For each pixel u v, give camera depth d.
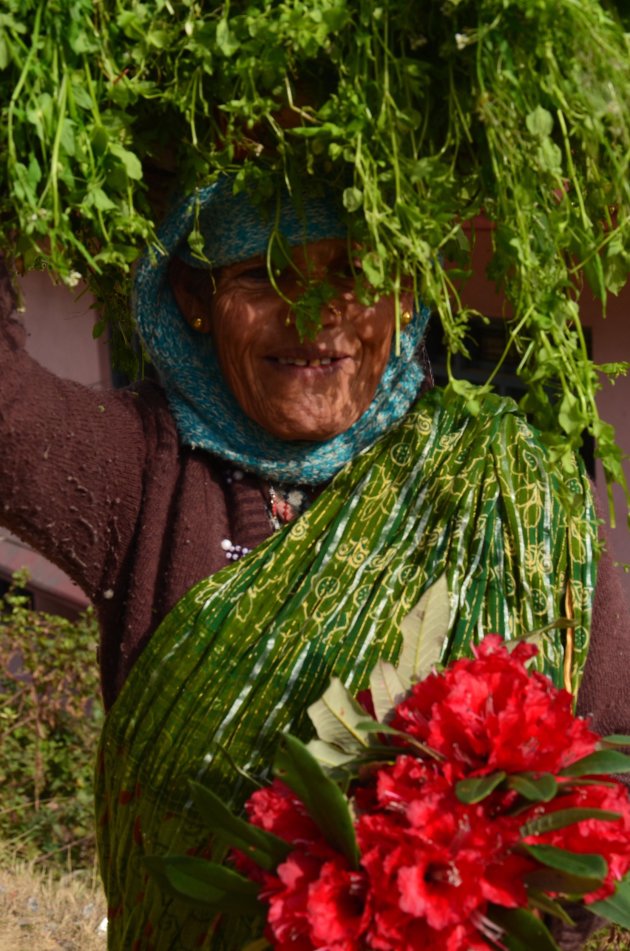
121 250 1.47
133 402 1.75
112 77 1.44
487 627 1.62
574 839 1.29
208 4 1.48
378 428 1.75
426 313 1.74
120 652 1.70
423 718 1.37
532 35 1.38
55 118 1.41
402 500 1.68
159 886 1.43
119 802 1.68
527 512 1.66
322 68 1.48
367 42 1.41
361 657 1.60
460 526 1.65
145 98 1.50
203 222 1.63
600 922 1.70
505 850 1.28
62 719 5.23
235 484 1.74
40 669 5.21
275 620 1.63
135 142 1.54
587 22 1.36
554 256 1.46
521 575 1.64
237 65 1.42
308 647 1.61
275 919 1.28
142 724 1.65
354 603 1.63
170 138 1.57
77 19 1.40
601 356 5.03
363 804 1.37
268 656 1.61
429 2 1.41
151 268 1.68
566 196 1.46
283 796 1.36
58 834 4.90
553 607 1.65
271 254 1.60
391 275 1.59
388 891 1.26
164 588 1.68
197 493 1.71
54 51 1.41
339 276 1.64
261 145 1.51
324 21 1.38
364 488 1.69
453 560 1.63
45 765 5.14
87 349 7.21
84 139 1.43
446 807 1.29
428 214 1.45
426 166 1.42
